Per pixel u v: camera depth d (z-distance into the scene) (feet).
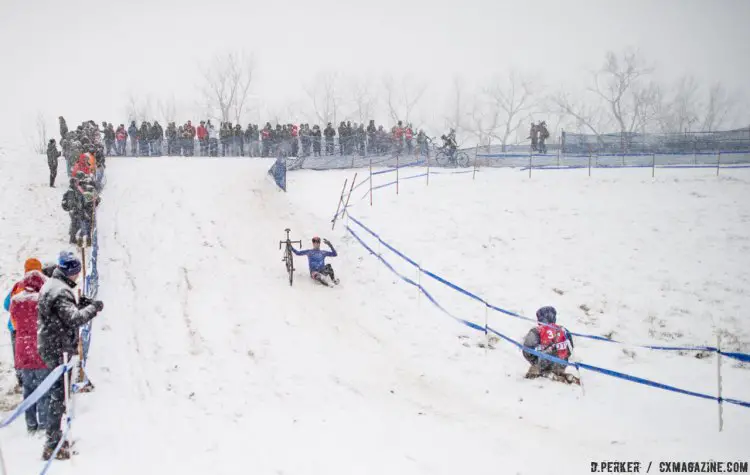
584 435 27.58
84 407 28.50
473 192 68.69
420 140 95.40
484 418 29.27
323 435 26.53
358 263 51.55
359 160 93.56
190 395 30.68
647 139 100.42
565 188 69.97
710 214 61.16
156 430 26.63
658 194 67.21
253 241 55.47
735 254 53.36
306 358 35.55
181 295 43.39
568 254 53.98
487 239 56.54
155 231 55.93
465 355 37.99
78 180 51.78
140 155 104.01
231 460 23.94
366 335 39.83
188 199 65.51
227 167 84.38
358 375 34.14
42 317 23.02
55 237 53.01
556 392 33.14
